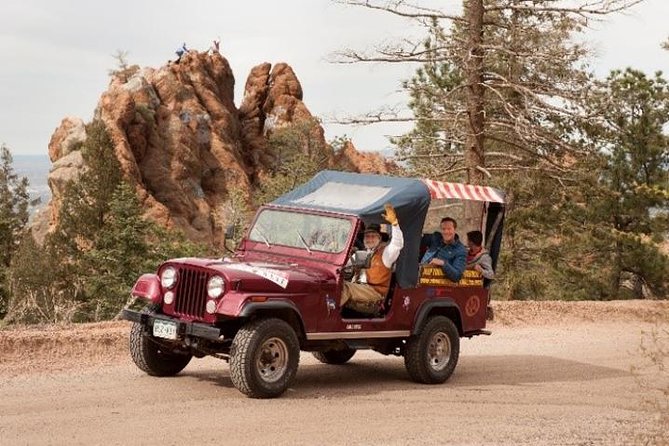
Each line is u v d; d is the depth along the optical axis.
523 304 24.31
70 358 14.66
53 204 88.38
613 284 36.16
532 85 27.94
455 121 27.66
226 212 63.78
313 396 13.02
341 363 16.28
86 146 64.56
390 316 13.86
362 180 14.49
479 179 28.73
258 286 12.27
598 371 17.00
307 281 12.71
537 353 18.88
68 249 56.53
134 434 10.27
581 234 35.75
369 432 10.96
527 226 35.97
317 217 13.79
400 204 13.66
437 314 14.92
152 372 13.65
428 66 35.12
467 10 27.78
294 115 113.38
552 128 30.08
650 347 20.47
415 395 13.60
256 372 12.22
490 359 17.70
